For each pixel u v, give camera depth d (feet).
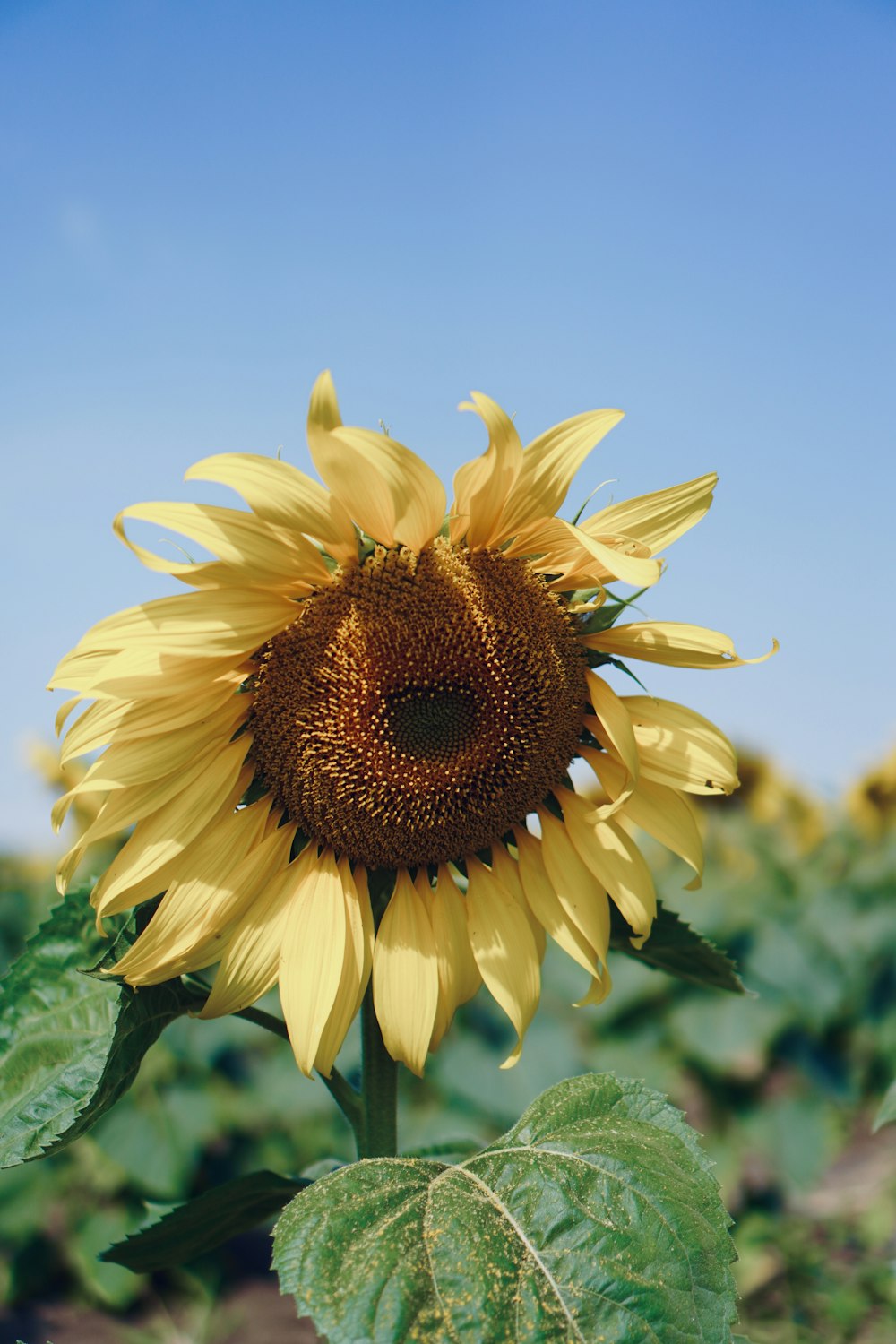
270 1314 4.91
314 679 2.45
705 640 2.49
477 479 2.37
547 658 2.48
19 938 5.98
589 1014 6.08
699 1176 2.12
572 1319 1.97
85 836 2.36
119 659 2.30
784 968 6.11
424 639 2.46
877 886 7.34
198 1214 2.55
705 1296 2.01
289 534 2.35
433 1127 5.15
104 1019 2.44
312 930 2.40
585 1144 2.15
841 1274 4.79
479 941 2.47
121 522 2.29
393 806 2.47
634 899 2.47
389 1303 1.96
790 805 8.34
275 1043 5.54
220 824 2.42
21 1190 5.01
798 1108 5.84
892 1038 6.23
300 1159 5.46
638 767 2.45
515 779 2.50
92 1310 4.94
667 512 2.48
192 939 2.35
